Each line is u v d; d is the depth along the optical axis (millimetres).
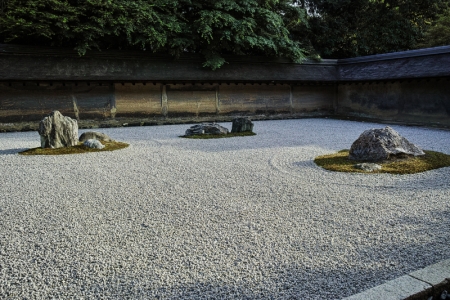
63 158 7508
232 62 16438
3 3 13305
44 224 3832
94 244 3322
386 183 5363
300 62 17922
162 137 10930
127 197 4781
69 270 2852
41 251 3188
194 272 2801
